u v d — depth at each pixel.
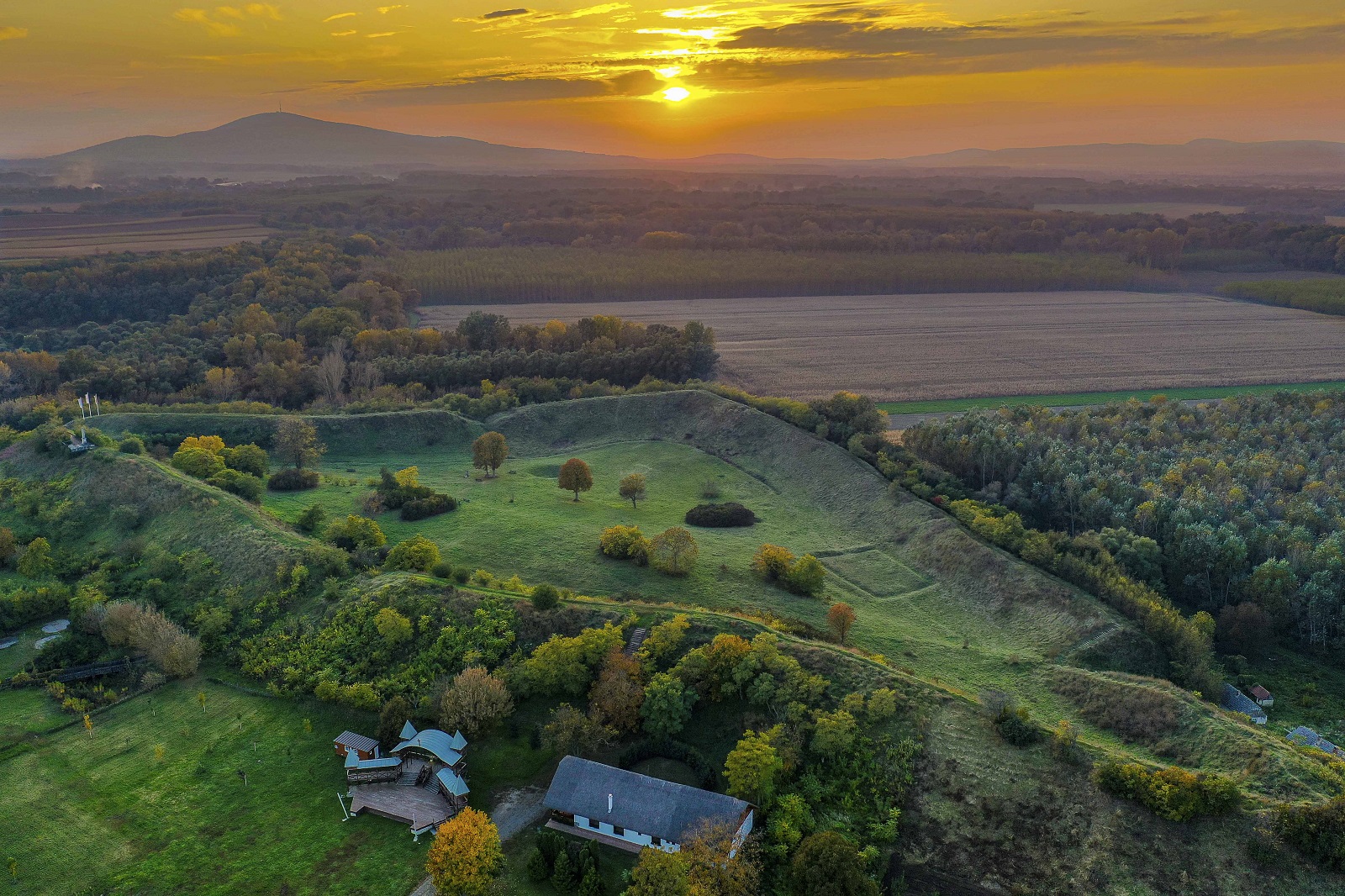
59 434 138.50
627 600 102.56
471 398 193.75
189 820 70.94
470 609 95.12
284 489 139.38
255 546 107.75
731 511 138.50
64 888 64.00
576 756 77.81
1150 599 106.31
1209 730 76.56
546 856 65.50
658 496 148.62
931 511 133.38
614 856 67.62
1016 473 148.50
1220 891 61.34
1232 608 112.19
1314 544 123.62
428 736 77.19
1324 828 61.72
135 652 94.06
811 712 79.56
